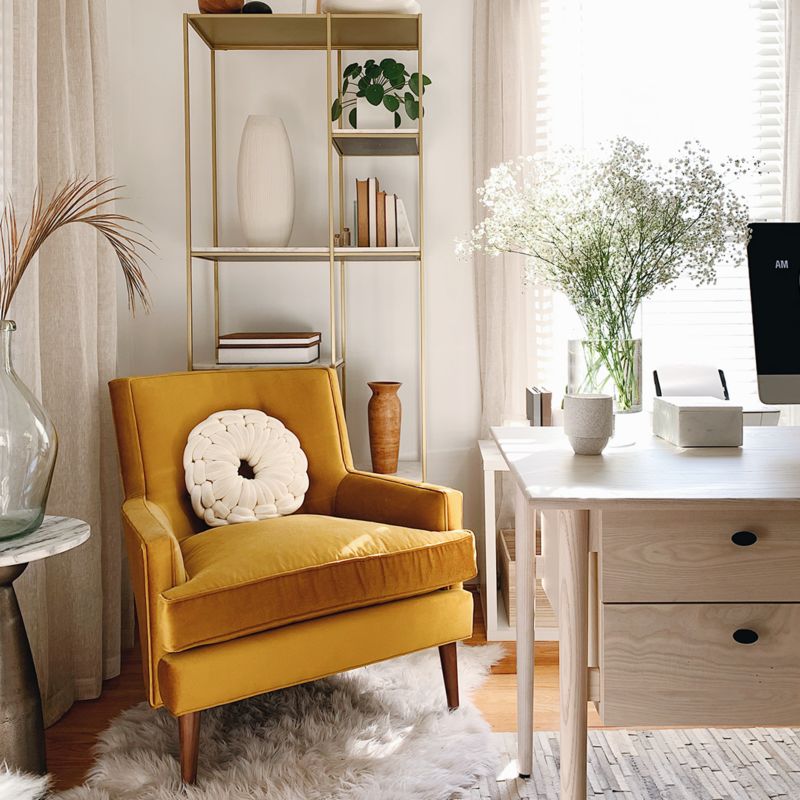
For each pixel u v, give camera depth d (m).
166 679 1.79
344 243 2.92
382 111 3.14
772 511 1.30
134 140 3.13
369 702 2.25
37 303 2.07
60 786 1.91
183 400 2.41
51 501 2.27
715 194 1.68
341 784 1.85
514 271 3.09
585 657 1.38
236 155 3.16
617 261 1.69
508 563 2.74
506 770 1.97
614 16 3.11
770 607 1.31
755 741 2.11
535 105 3.06
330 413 2.58
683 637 1.32
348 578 1.97
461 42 3.11
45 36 2.21
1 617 1.74
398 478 2.42
